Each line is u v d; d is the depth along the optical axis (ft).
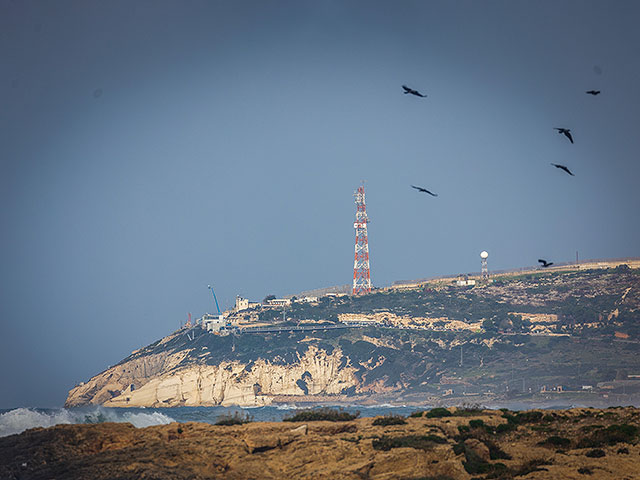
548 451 609.01
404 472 521.24
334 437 583.17
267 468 527.81
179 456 533.14
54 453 553.23
